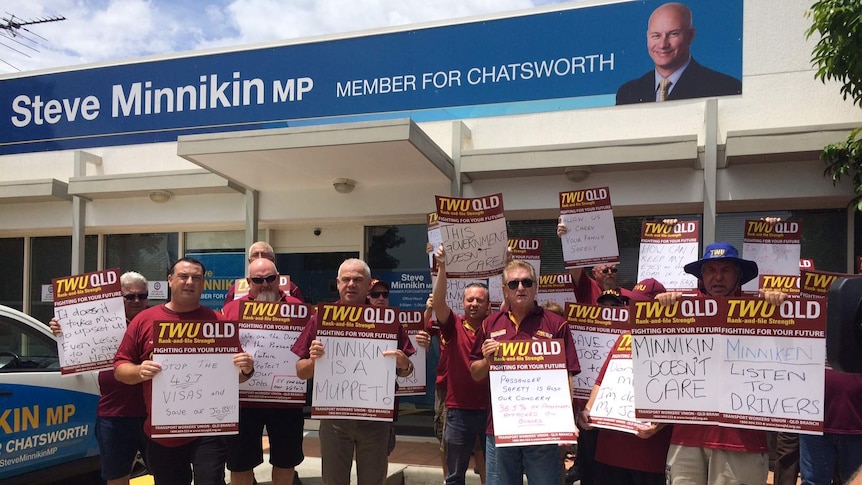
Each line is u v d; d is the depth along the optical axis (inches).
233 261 334.3
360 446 159.2
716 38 262.8
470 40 292.2
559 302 213.6
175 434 141.5
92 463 198.4
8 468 173.5
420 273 307.6
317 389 149.9
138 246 350.0
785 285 163.6
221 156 249.4
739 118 259.0
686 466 128.0
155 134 334.0
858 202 215.5
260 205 311.4
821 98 251.8
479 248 180.1
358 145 231.8
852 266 254.1
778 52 256.5
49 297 362.6
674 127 265.6
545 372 137.6
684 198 256.7
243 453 167.9
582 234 208.2
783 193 244.8
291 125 312.3
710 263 143.9
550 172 267.6
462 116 292.2
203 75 327.0
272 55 316.8
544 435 132.4
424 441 291.9
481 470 212.2
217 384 145.1
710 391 121.1
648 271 210.2
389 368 151.6
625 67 273.0
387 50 302.0
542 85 282.8
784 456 182.7
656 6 269.4
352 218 304.3
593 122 275.9
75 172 333.4
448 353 181.5
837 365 82.7
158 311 154.5
